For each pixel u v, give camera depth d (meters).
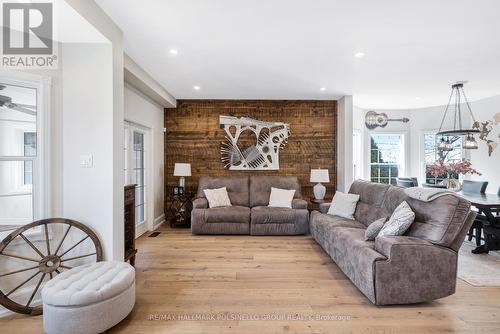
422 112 6.23
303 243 3.86
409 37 2.66
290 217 4.21
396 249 2.13
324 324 1.93
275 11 2.20
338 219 3.54
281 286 2.53
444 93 4.87
